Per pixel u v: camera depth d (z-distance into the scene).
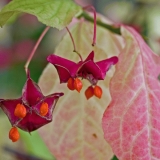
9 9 0.23
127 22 0.48
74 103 0.29
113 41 0.29
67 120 0.29
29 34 0.46
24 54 0.45
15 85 0.43
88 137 0.28
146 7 0.48
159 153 0.24
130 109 0.24
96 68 0.23
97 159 0.28
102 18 0.29
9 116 0.23
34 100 0.23
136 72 0.25
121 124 0.24
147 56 0.26
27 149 0.41
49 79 0.29
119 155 0.24
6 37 0.48
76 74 0.23
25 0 0.23
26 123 0.23
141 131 0.24
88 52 0.29
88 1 0.53
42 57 0.44
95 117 0.29
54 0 0.23
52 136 0.29
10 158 0.43
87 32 0.29
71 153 0.28
